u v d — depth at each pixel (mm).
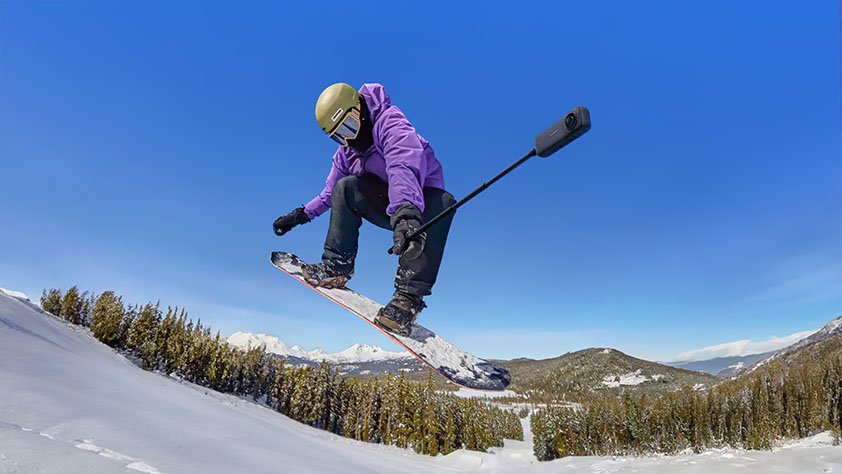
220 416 11539
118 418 4660
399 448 56406
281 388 49938
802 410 46594
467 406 73562
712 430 53500
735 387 70688
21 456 2408
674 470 33250
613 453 60438
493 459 55906
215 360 38500
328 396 54844
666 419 59875
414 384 63750
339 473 7395
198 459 3881
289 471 5359
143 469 2941
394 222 3041
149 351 30516
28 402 3855
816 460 28422
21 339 9047
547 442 65812
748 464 30359
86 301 33156
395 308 3488
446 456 55094
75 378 7098
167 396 11641
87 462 2676
